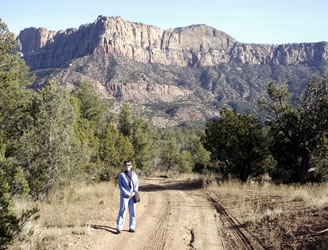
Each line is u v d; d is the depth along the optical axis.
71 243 6.24
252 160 23.86
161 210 11.60
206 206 12.59
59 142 13.01
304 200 10.85
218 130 24.03
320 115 22.69
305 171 24.12
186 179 31.80
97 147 20.86
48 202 11.70
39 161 12.39
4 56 14.65
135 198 7.62
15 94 14.62
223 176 24.75
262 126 24.66
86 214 9.43
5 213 5.78
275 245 6.59
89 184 17.28
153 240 7.13
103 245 6.34
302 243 6.32
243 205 11.33
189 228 8.76
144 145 42.72
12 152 12.33
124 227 8.16
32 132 12.79
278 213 8.85
